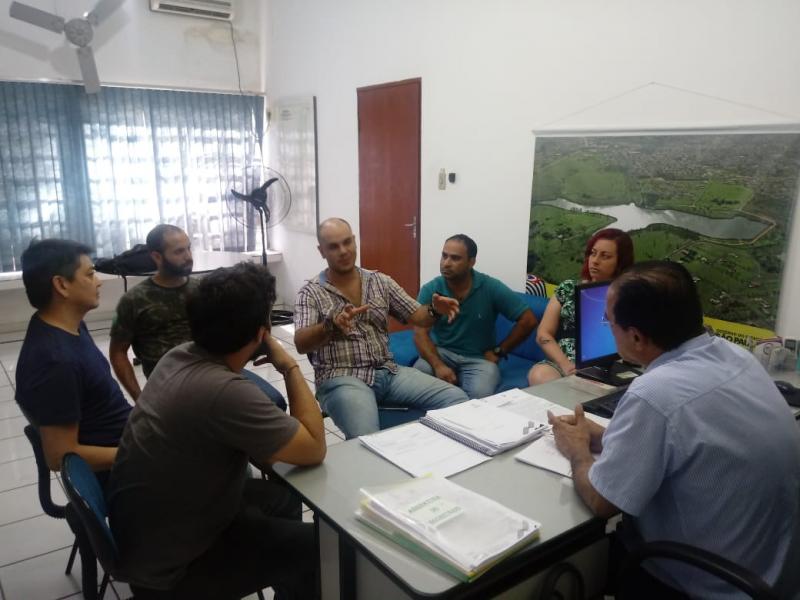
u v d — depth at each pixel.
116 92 5.07
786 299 2.29
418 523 1.10
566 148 2.95
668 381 1.13
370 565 1.18
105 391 1.69
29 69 4.72
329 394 2.27
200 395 1.23
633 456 1.11
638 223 2.70
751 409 1.11
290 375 1.53
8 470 2.77
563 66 2.93
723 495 1.08
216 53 5.57
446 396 2.31
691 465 1.09
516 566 1.09
